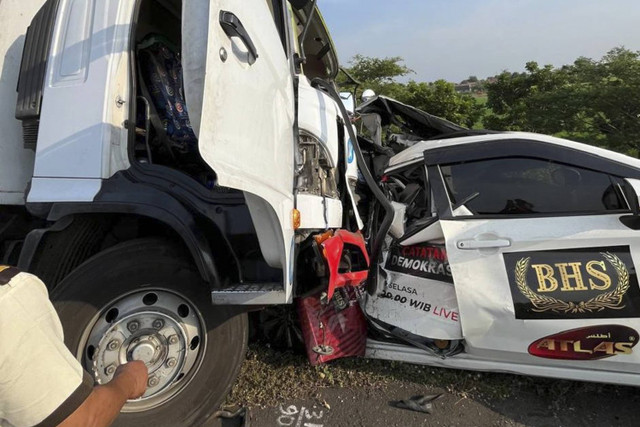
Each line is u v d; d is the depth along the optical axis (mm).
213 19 1330
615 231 2184
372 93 4383
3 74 2184
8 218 2367
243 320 2160
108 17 2033
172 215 1938
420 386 2574
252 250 2080
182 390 2113
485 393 2521
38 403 889
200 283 2084
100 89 1968
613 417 2359
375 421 2342
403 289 2574
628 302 2141
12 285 915
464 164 2574
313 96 2344
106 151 1953
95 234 2254
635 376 2203
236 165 1453
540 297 2234
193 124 1282
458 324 2389
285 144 1945
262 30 1751
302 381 2584
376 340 2674
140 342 2059
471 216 2451
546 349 2271
